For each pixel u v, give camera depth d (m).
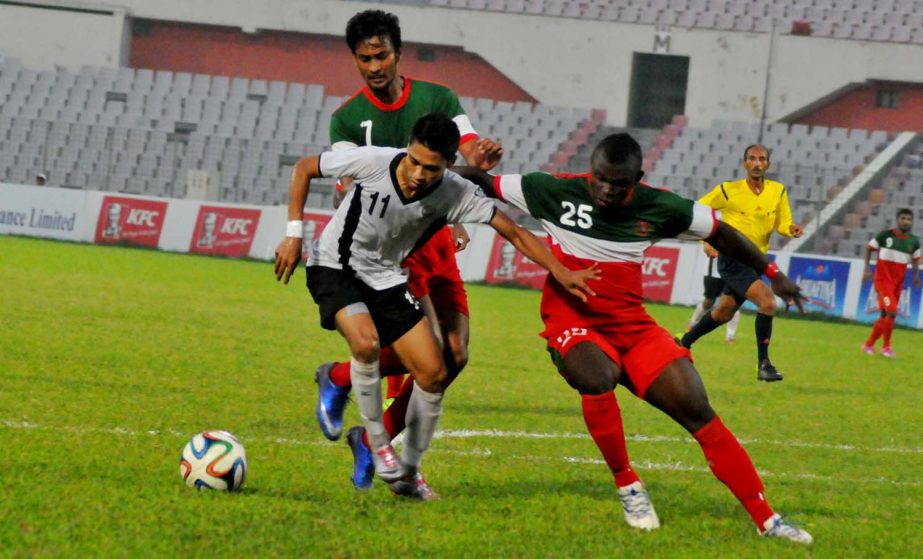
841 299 90.88
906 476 27.88
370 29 24.27
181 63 156.88
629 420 34.59
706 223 20.47
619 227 20.70
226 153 130.38
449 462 25.50
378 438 21.16
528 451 27.77
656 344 20.58
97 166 132.25
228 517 18.31
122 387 32.69
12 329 44.09
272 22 152.88
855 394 44.75
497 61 149.25
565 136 139.25
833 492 24.84
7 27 154.25
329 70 155.38
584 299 20.16
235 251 107.19
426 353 21.11
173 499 19.22
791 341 69.62
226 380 35.91
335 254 21.56
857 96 143.50
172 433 26.16
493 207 21.05
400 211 21.00
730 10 152.25
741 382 46.59
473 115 140.38
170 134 131.75
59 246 101.81
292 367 40.28
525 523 19.44
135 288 67.62
